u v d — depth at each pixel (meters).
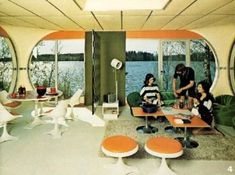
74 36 7.07
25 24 5.72
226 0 3.31
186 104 4.75
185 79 5.24
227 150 3.66
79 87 8.15
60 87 8.09
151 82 5.34
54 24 5.62
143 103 4.70
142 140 4.15
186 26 5.99
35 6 3.67
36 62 7.93
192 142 3.97
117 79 6.95
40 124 5.11
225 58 6.64
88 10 3.96
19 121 5.36
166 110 4.40
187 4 3.55
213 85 6.82
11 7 3.75
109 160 3.33
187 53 7.33
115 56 6.89
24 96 4.92
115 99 5.81
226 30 6.43
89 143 3.99
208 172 3.00
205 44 7.32
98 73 6.63
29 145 3.89
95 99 6.21
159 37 6.96
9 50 6.97
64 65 7.98
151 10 3.98
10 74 7.11
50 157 3.43
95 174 2.94
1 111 3.97
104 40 6.86
